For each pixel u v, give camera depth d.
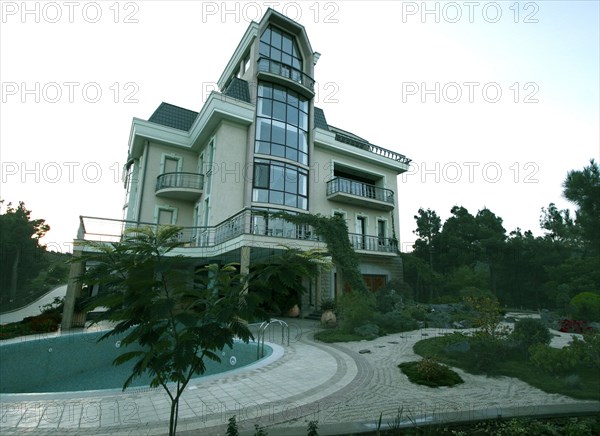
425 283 21.97
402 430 3.65
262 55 17.42
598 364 6.35
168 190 16.33
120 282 2.40
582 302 14.02
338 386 5.62
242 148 16.03
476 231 32.47
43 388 8.12
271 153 16.22
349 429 3.64
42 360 8.55
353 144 21.16
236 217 12.84
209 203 15.47
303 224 14.80
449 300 18.20
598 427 3.74
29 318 11.76
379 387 5.61
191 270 2.77
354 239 19.48
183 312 2.45
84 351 9.45
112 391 5.21
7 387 7.79
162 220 17.22
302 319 14.70
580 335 10.70
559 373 6.24
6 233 30.53
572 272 22.52
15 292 29.58
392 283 18.42
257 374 6.34
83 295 11.59
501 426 3.87
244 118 15.82
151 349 2.51
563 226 28.05
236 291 2.64
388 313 12.16
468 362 7.09
